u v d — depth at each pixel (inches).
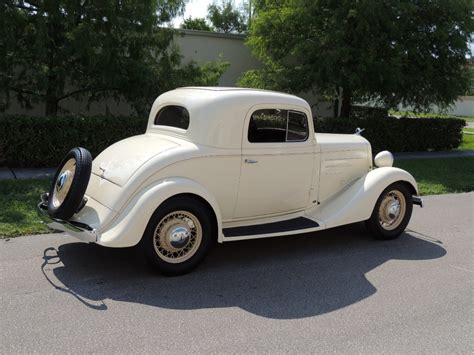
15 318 143.1
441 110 600.7
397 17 511.5
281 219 213.8
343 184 234.5
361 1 487.5
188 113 190.4
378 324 149.4
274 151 200.4
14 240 209.6
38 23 368.2
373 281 184.9
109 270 183.3
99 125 375.6
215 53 605.3
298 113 208.7
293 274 189.0
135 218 166.4
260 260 203.3
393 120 553.3
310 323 148.5
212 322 146.6
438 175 426.9
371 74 493.7
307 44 497.4
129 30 414.0
